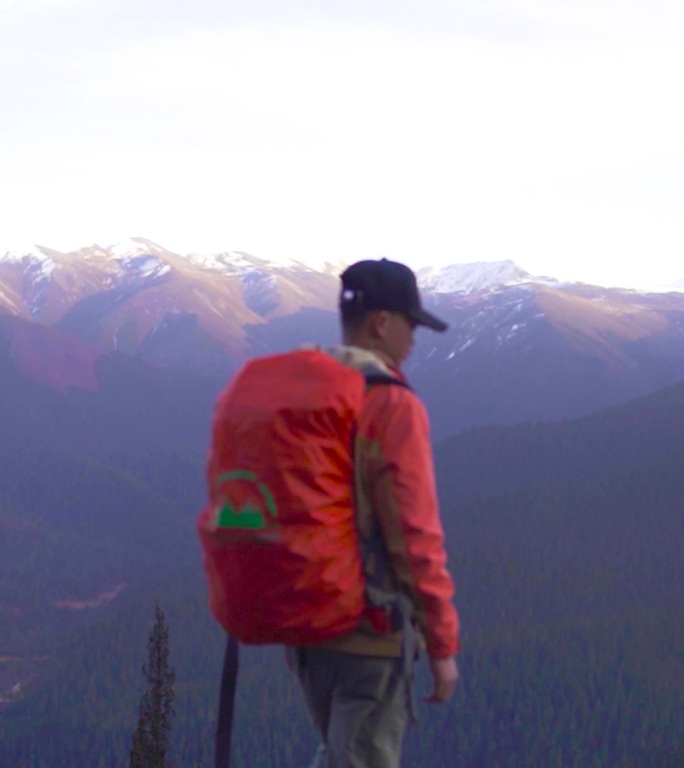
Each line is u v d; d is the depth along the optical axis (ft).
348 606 10.84
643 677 406.41
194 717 327.67
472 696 397.80
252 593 10.66
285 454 10.55
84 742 403.34
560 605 499.10
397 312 12.01
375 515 11.05
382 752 11.47
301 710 304.50
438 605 10.80
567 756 356.59
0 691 540.11
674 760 343.46
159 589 569.23
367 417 10.96
